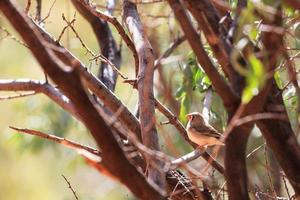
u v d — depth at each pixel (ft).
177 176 31.53
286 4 22.27
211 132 35.76
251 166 43.98
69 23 32.71
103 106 35.58
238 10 24.03
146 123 28.22
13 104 71.26
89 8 34.17
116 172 21.08
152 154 24.09
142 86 29.04
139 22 32.19
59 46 32.01
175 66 48.55
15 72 77.10
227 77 24.22
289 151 26.12
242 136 22.47
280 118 25.85
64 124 64.85
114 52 41.11
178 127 35.70
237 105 22.47
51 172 86.53
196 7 22.89
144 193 21.43
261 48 24.47
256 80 21.72
